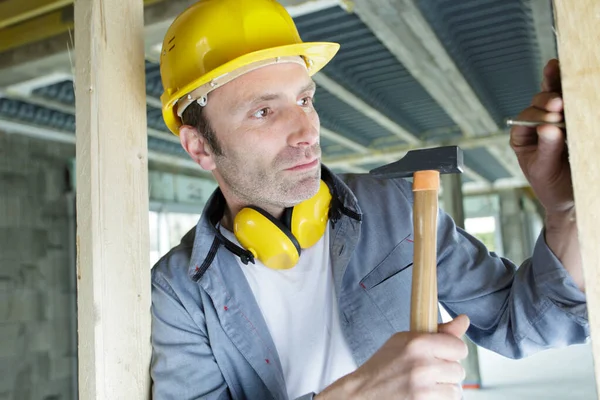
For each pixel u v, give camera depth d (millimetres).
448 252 947
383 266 967
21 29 2543
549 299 783
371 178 1066
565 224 698
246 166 900
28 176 4449
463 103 4074
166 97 1028
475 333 976
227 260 994
